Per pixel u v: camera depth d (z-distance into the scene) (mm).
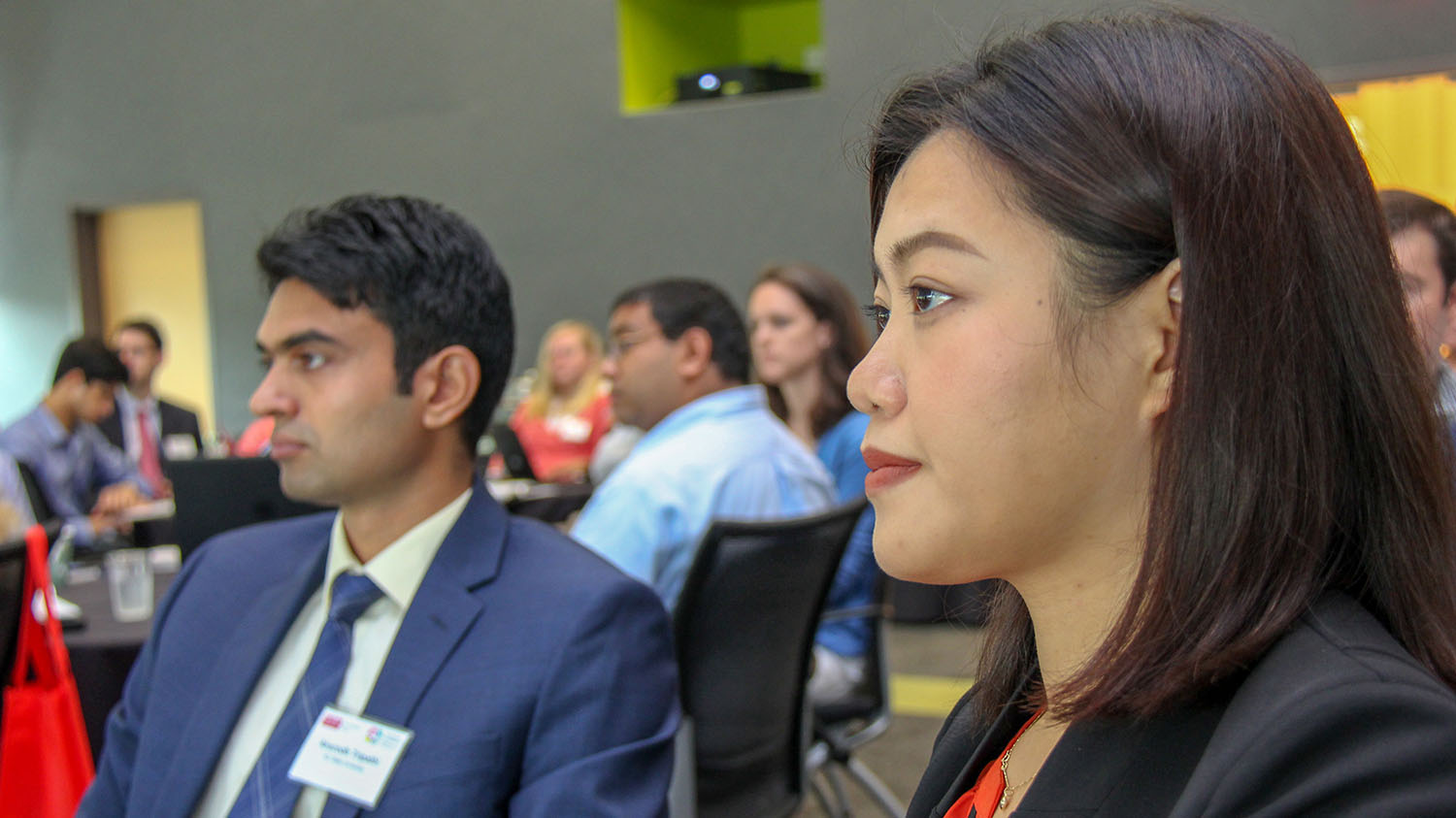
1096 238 469
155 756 1212
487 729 1096
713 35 7164
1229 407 453
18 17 7742
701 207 6285
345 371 1175
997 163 489
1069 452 481
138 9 7477
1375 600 472
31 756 1742
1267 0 4988
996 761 636
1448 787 376
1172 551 457
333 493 1185
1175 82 478
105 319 7848
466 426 1228
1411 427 465
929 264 500
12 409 7863
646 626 1187
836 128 5918
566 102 6570
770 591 1888
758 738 1946
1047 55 503
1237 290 455
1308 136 473
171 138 7469
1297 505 453
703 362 2412
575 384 5680
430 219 1216
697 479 2137
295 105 7168
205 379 7746
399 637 1141
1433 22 4742
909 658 4379
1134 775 470
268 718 1180
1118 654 466
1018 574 519
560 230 6617
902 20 5711
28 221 7789
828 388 3213
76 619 2318
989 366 481
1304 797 391
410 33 6895
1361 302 466
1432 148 4754
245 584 1274
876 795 2557
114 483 4578
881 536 519
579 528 2184
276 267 1182
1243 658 443
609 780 1091
